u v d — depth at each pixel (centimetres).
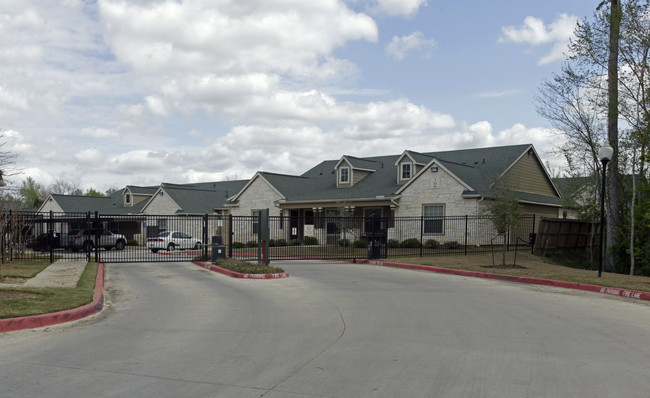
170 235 3450
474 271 1733
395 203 3067
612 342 759
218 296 1265
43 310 938
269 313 1014
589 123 2316
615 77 1983
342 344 742
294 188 3822
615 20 1912
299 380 570
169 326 890
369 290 1345
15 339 783
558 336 796
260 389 539
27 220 2344
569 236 2606
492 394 520
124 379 575
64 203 5000
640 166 2173
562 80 2197
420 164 3158
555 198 3378
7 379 574
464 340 766
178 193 4625
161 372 604
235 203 4009
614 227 2253
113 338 793
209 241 4047
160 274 1828
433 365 627
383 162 3806
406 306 1085
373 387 544
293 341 764
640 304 1165
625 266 2248
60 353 697
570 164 2519
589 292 1355
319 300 1177
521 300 1182
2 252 1970
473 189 2769
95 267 1877
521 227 2923
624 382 562
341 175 3588
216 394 523
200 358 668
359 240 2983
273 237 3738
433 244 2727
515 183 2794
